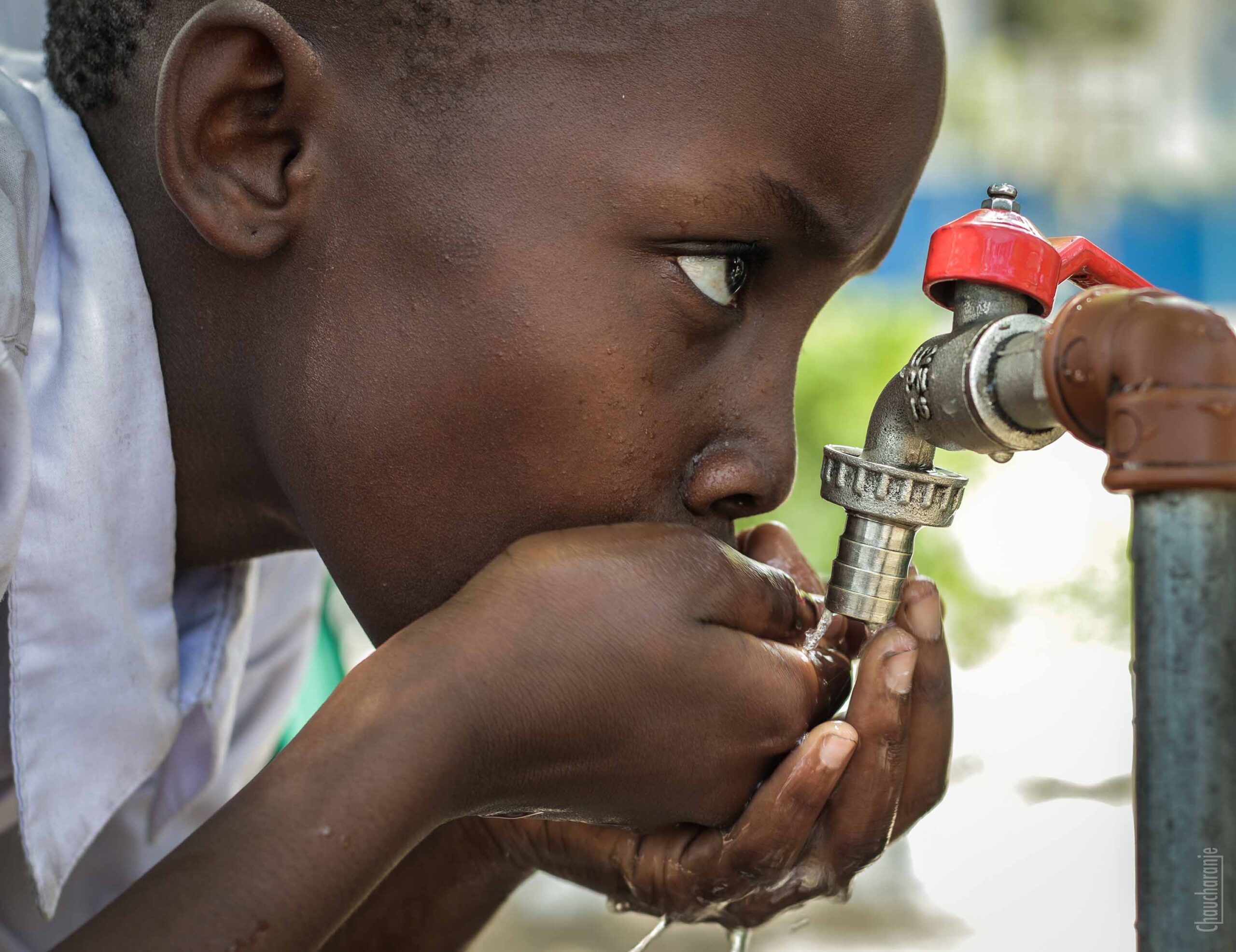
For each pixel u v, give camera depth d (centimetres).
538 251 96
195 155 99
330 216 100
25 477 98
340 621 205
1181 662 64
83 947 80
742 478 100
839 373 380
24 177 106
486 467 99
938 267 86
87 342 109
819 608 111
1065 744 291
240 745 159
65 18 117
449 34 96
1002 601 380
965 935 218
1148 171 689
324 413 101
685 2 95
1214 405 64
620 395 97
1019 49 697
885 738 98
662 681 94
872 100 97
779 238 99
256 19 96
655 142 94
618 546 95
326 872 84
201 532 122
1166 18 695
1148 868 65
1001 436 81
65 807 115
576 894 246
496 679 90
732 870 102
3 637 118
